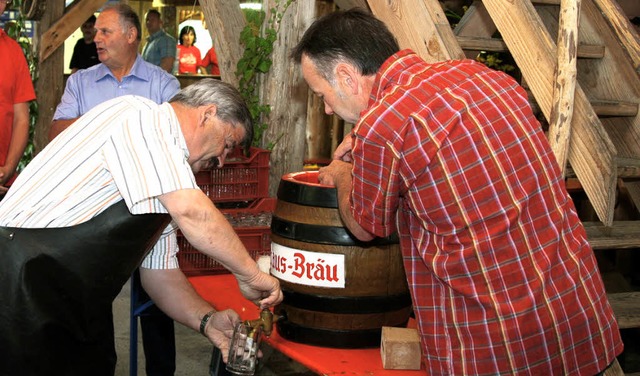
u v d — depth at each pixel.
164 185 2.07
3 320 2.10
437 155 1.84
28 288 2.08
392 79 1.96
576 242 1.97
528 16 2.92
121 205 2.12
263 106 4.46
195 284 2.91
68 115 4.08
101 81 4.11
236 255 2.19
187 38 10.44
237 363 2.29
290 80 4.47
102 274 2.13
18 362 2.12
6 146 4.07
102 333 2.25
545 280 1.87
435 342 1.93
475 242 1.84
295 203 2.30
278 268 2.36
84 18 6.32
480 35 4.12
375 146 1.86
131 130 2.13
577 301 1.92
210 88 2.30
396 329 2.26
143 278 2.57
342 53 2.01
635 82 3.37
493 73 1.99
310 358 2.25
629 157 3.35
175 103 2.30
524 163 1.89
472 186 1.84
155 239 2.23
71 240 2.10
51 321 2.11
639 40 3.09
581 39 3.57
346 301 2.26
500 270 1.85
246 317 2.54
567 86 2.71
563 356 1.91
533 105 3.78
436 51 3.17
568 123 2.72
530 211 1.89
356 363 2.22
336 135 7.71
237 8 4.69
